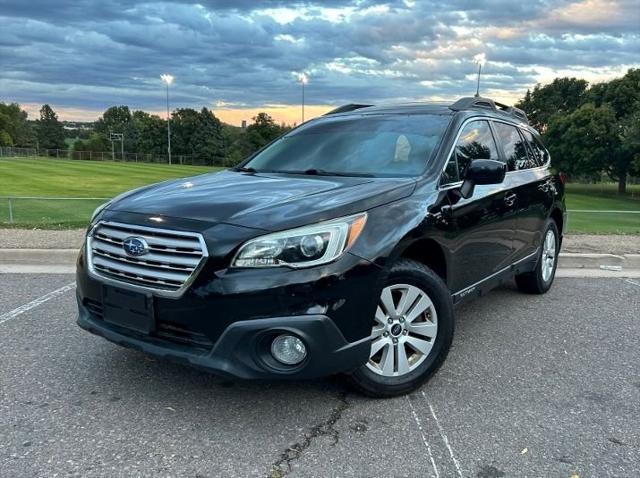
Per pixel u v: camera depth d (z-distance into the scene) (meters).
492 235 4.59
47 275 6.91
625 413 3.55
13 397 3.63
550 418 3.47
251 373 3.05
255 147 104.94
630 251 8.30
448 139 4.33
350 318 3.17
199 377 3.94
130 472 2.85
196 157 109.88
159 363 4.18
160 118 114.69
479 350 4.58
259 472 2.87
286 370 3.09
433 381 3.96
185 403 3.57
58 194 26.69
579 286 6.77
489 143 4.94
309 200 3.37
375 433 3.25
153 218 3.28
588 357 4.48
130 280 3.26
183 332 3.12
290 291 3.01
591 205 39.09
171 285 3.12
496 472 2.90
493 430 3.31
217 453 3.03
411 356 3.73
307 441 3.16
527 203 5.27
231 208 3.29
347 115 5.13
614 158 53.69
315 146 4.70
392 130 4.59
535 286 6.13
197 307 3.03
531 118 75.25
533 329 5.13
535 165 5.82
